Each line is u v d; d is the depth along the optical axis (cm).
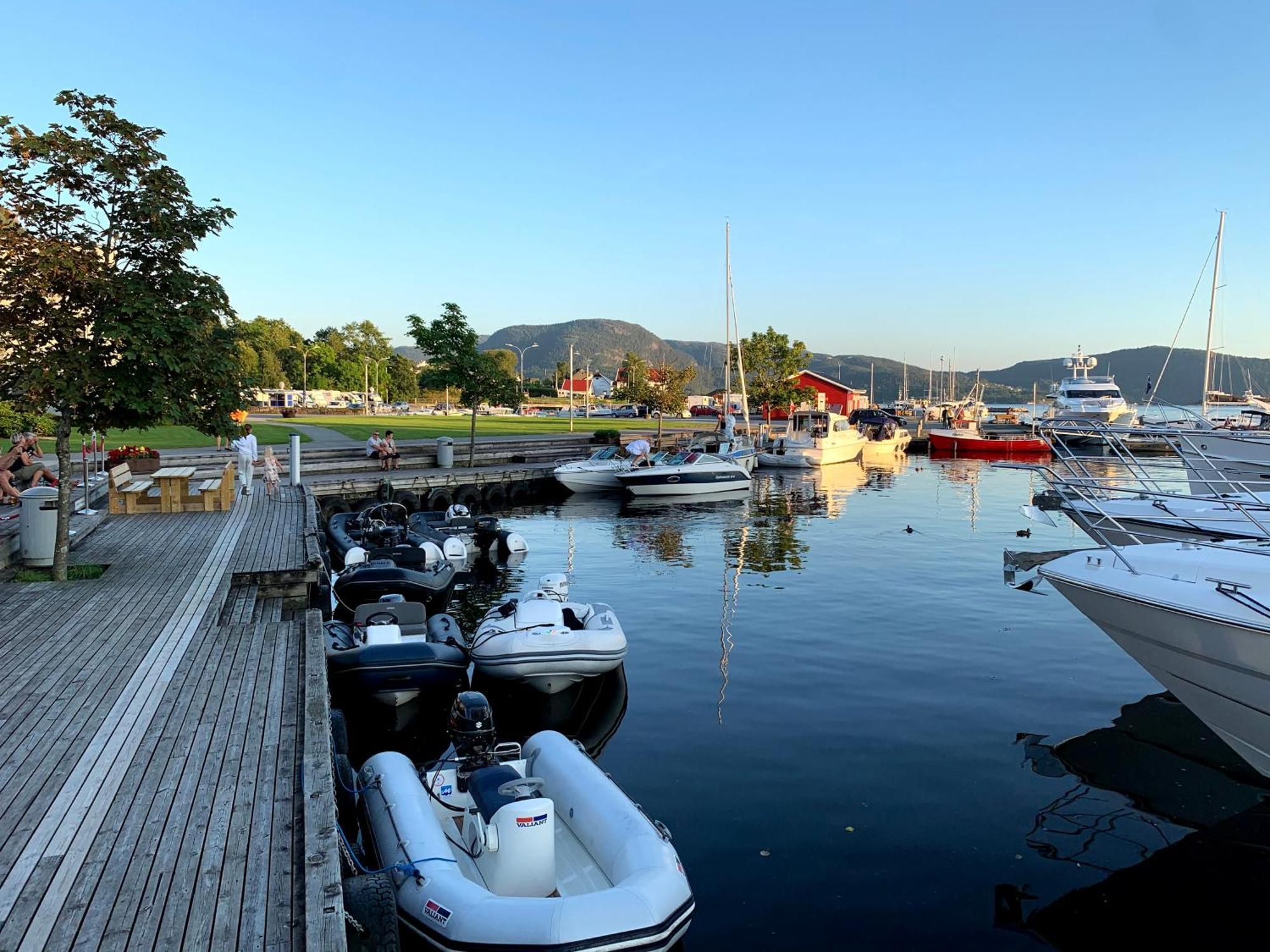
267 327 12781
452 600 1705
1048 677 1195
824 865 710
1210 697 892
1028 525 2686
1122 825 782
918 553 2188
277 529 1664
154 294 1113
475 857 622
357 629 1177
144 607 1052
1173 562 935
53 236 1086
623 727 1012
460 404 3681
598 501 3391
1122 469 4703
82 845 504
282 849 504
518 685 1155
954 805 818
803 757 927
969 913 645
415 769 784
